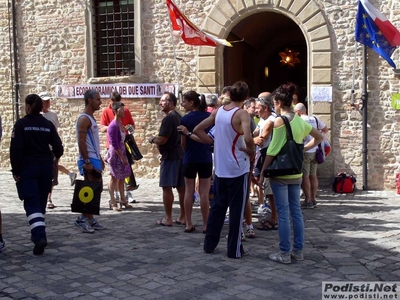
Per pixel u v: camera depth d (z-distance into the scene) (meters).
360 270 5.73
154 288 5.20
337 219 8.38
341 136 11.57
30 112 6.56
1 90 14.23
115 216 8.66
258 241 6.98
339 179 11.02
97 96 7.32
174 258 6.21
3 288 5.23
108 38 13.37
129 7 13.10
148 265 5.95
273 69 17.00
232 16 12.15
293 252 6.12
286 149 5.85
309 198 9.31
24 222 8.28
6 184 12.47
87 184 7.26
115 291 5.12
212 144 6.93
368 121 11.41
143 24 12.85
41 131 6.52
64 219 8.45
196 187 9.52
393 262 6.03
